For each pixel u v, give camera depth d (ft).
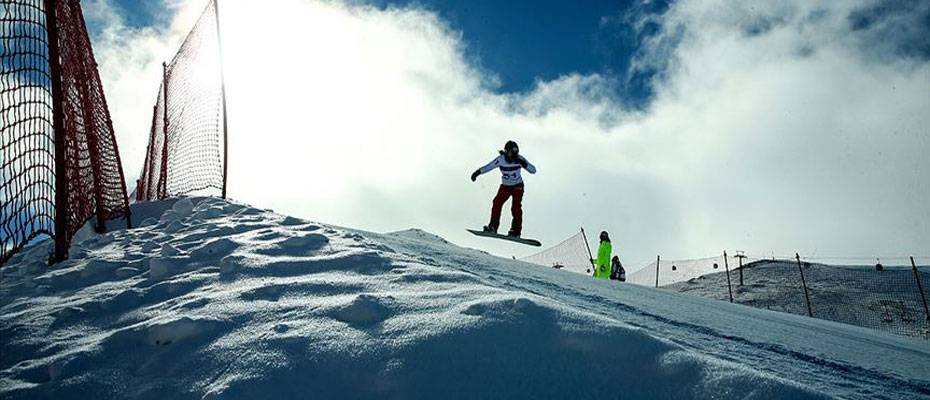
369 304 7.95
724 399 5.36
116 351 7.80
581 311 7.54
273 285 10.06
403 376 6.15
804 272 93.20
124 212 25.41
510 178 29.14
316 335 7.24
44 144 14.80
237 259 12.45
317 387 6.14
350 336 7.14
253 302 9.18
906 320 68.44
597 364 6.19
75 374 7.25
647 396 5.63
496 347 6.56
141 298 10.66
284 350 6.89
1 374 7.60
